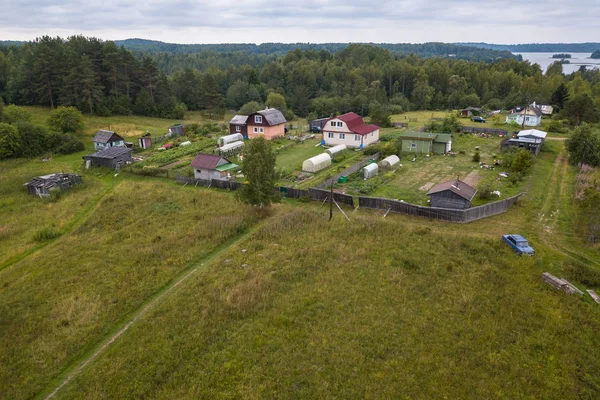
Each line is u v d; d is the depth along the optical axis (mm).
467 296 24062
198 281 26078
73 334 21438
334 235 32312
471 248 29266
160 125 87000
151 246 31016
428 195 38156
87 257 29609
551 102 104375
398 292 24688
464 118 94438
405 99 117188
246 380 18297
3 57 99750
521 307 23031
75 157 60375
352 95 121250
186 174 49875
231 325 21906
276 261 28469
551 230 32562
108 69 95375
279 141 68188
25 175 49469
